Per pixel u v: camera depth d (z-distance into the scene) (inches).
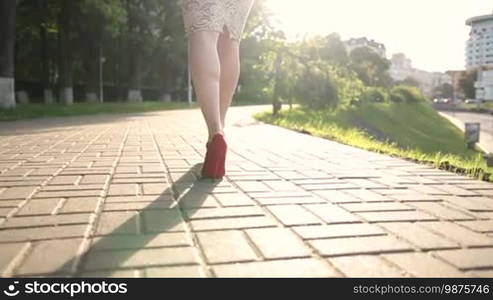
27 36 1150.3
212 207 97.7
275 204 100.4
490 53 4655.5
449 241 76.2
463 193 114.9
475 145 1048.2
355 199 106.3
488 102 3604.8
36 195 109.0
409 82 4564.5
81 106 832.3
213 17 129.5
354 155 195.2
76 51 1119.0
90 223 85.4
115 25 922.7
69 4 888.9
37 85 1501.0
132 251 70.4
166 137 287.9
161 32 1443.2
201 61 128.6
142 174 139.9
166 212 93.4
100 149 214.5
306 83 724.7
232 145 237.9
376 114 1234.6
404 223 86.6
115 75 1572.3
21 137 289.1
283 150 213.6
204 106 130.6
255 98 2063.2
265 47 738.8
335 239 76.4
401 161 176.9
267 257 68.1
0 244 73.5
